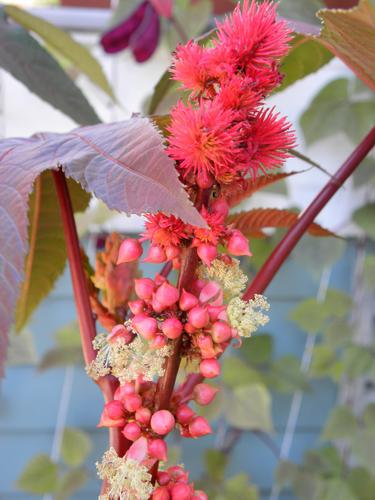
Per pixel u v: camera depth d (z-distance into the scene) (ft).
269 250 3.30
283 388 3.47
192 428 1.05
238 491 3.34
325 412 3.76
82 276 1.21
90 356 1.17
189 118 0.88
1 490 3.62
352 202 3.47
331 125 3.26
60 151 0.99
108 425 1.04
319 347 3.48
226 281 0.98
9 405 3.53
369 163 3.27
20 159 1.00
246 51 0.91
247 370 3.37
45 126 3.23
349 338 3.45
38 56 1.62
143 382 1.06
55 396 3.56
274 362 3.55
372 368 3.40
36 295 1.53
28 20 1.94
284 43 0.98
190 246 0.98
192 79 0.94
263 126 0.92
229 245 0.95
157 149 0.90
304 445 3.77
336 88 3.26
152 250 0.98
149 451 1.00
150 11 2.88
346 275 3.65
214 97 0.93
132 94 3.29
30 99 3.19
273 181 1.30
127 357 1.00
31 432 3.58
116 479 0.96
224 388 3.30
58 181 1.24
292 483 3.43
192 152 0.89
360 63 1.25
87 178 0.93
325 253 3.17
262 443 3.76
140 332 0.97
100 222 3.02
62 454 3.37
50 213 1.41
